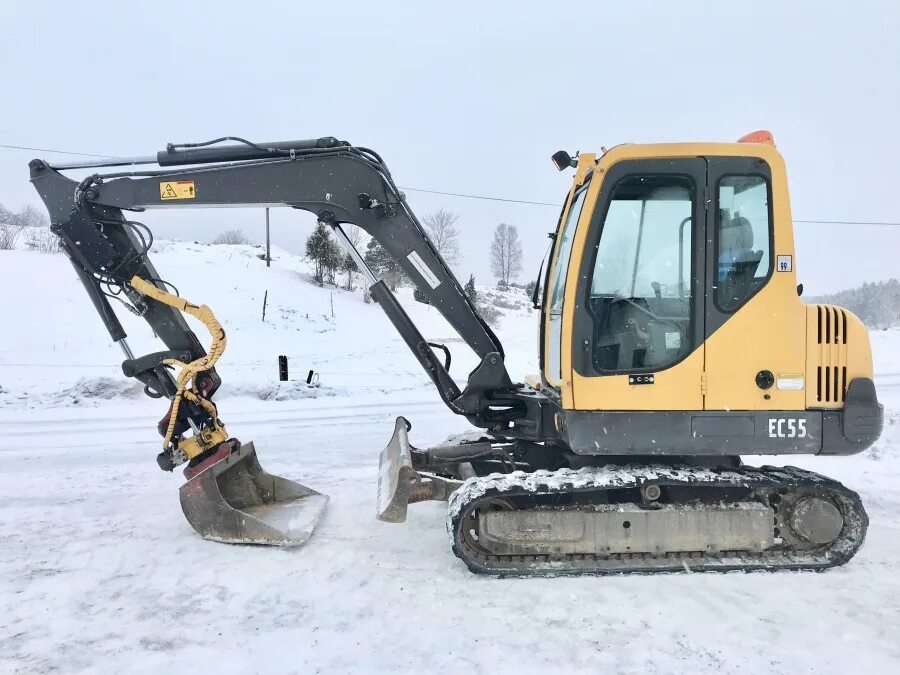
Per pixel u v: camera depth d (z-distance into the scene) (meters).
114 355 15.90
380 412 10.04
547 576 3.87
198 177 4.75
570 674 2.89
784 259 3.88
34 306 20.42
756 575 3.88
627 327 3.99
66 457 7.09
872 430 3.88
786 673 2.90
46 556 4.21
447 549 4.32
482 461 5.25
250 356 17.11
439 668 2.94
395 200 4.85
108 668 2.95
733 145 3.88
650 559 3.98
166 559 4.16
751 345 3.89
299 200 4.79
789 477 4.07
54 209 4.77
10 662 3.00
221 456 4.71
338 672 2.92
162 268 29.00
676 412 3.93
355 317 24.97
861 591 3.67
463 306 4.95
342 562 4.10
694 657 3.02
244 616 3.43
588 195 3.97
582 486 3.89
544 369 4.86
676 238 3.97
